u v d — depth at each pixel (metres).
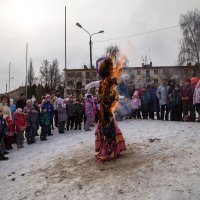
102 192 6.16
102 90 7.83
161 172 6.59
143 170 6.83
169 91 12.88
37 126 12.55
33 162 9.05
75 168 7.75
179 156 7.32
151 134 9.88
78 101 14.10
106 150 7.86
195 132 9.38
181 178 6.18
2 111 11.51
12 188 7.25
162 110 13.30
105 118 7.79
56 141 11.73
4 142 11.53
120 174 6.83
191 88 12.10
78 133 12.88
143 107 13.91
